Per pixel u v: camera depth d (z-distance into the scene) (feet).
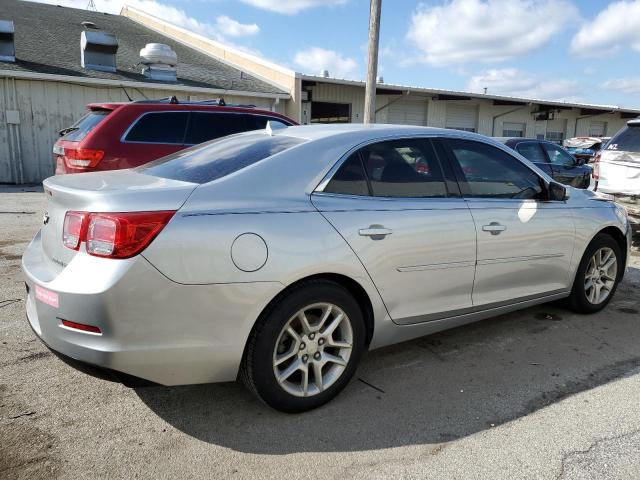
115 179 9.50
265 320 8.66
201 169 9.62
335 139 10.18
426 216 10.51
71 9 74.08
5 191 38.24
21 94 43.42
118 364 7.72
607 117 98.73
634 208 23.07
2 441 8.41
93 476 7.66
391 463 8.09
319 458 8.20
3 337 12.25
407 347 12.53
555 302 15.69
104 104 22.29
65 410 9.38
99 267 7.66
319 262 8.92
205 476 7.72
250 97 55.62
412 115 74.13
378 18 35.14
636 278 18.93
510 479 7.74
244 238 8.30
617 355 12.22
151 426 8.98
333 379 9.70
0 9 62.69
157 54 49.49
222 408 9.61
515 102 77.61
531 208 12.59
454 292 11.24
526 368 11.48
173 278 7.81
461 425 9.18
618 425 9.18
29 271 8.84
